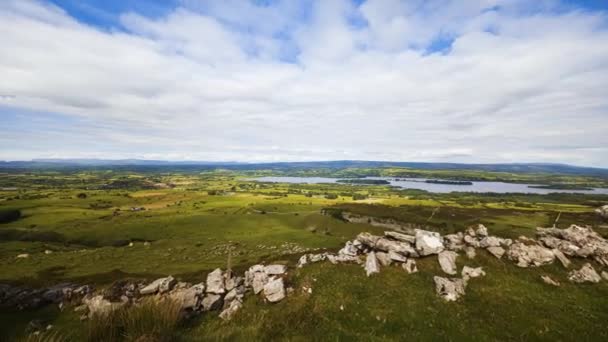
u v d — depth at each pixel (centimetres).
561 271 2998
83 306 3142
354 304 2519
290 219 15812
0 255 8719
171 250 9081
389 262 3191
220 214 16762
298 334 2139
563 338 2111
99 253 8650
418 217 14250
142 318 1825
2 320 2939
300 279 2947
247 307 2622
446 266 3059
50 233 11988
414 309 2450
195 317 2545
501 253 3259
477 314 2406
